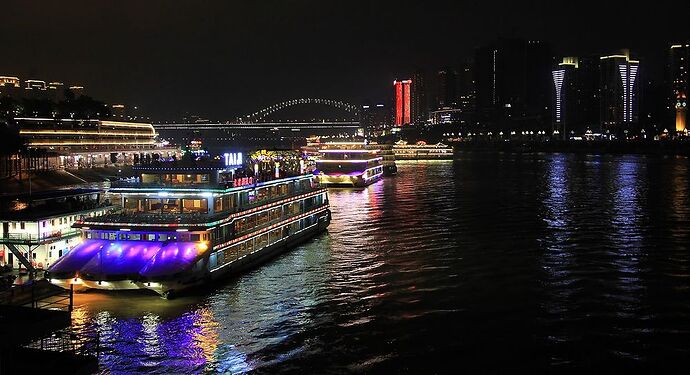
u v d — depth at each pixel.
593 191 141.38
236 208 61.34
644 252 71.25
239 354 41.75
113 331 45.16
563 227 89.31
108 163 148.50
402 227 91.06
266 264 65.88
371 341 44.09
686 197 127.19
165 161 63.94
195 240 54.88
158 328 45.88
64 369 28.30
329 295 54.47
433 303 52.25
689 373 39.03
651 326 46.56
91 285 51.56
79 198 66.19
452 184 167.12
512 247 74.69
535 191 143.38
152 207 58.94
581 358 41.19
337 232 86.75
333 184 163.25
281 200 71.75
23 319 29.16
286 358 41.28
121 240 55.25
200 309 50.25
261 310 50.25
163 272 51.03
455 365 40.28
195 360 40.72
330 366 40.19
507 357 41.41
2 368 27.78
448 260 67.75
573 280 58.97
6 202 60.12
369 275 61.31
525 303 52.03
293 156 100.94
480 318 48.53
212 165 62.38
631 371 39.38
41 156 120.44
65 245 57.59
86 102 171.50
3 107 147.75
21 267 55.41
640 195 131.75
